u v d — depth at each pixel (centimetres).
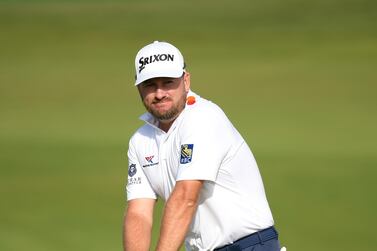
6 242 4422
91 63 12756
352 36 14125
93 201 5488
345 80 10562
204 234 1758
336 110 8888
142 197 1855
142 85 1717
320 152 6931
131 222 1839
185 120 1714
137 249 1819
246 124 8325
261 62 12256
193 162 1675
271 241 1759
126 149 7288
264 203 1773
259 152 6975
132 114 9075
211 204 1731
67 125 8538
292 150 7031
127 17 17000
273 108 9138
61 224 4878
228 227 1736
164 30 15662
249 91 10181
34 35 15338
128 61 12925
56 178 6238
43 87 10950
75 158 6944
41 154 7131
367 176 6022
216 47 13862
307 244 4450
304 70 11394
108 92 10500
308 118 8550
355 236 4603
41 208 5338
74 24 16350
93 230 4738
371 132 7750
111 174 6319
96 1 18750
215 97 9906
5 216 5112
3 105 9812
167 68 1684
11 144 7588
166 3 18425
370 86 10150
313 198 5481
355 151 6944
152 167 1811
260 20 16250
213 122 1703
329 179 5981
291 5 17412
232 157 1719
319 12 16538
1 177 6281
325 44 13550
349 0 17400
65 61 12950
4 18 17000
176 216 1655
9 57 13350
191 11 17462
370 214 5081
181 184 1673
